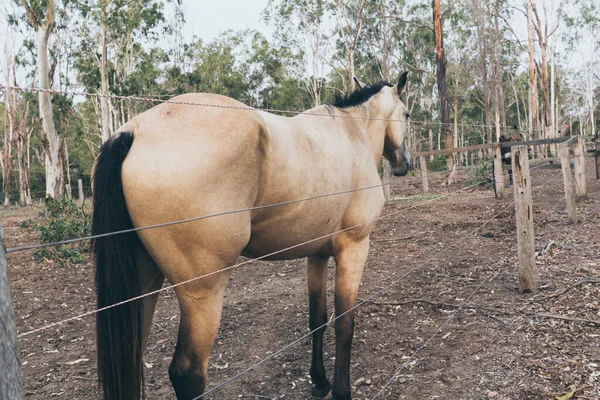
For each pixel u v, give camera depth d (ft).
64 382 10.28
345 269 9.16
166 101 6.25
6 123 102.47
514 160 13.69
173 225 5.98
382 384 9.46
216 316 6.45
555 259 17.03
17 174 110.63
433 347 10.89
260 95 126.21
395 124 11.76
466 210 30.58
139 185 5.90
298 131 7.77
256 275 18.83
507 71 132.16
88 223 27.68
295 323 13.25
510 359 9.99
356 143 9.36
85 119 117.60
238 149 6.29
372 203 9.37
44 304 16.53
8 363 2.98
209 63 117.19
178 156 5.97
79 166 133.49
